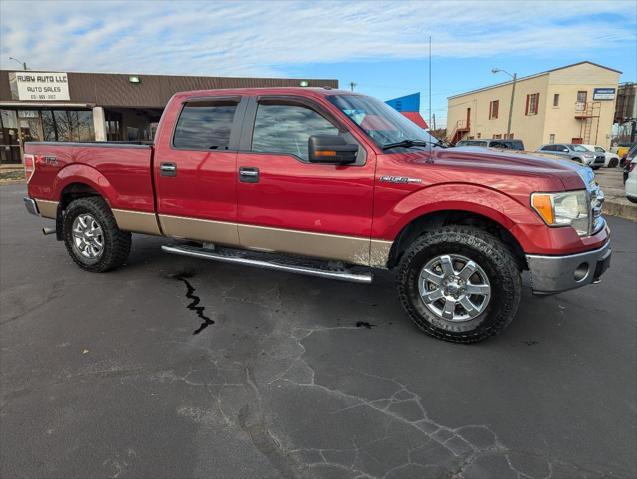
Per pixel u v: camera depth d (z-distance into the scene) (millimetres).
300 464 2309
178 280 5035
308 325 3910
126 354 3400
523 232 3215
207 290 4734
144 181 4652
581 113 37812
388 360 3328
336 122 3762
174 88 22469
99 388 2961
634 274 5320
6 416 2678
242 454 2377
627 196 9898
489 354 3422
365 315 4117
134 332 3766
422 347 3527
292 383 3027
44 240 7020
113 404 2793
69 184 5203
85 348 3492
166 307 4285
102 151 4895
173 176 4465
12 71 21312
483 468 2287
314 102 3859
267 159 3994
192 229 4512
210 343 3580
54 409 2744
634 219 8992
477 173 3322
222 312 4176
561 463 2324
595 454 2387
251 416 2684
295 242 4004
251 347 3520
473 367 3238
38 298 4512
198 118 4402
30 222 8617
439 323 3580
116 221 4965
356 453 2387
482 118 46250
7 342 3590
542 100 38000
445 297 3535
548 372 3180
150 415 2689
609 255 3598
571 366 3262
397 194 3516
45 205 5441
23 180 17344
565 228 3236
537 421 2654
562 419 2672
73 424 2607
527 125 39969
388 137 3881
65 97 21672
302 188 3844
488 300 3383
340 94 4074
